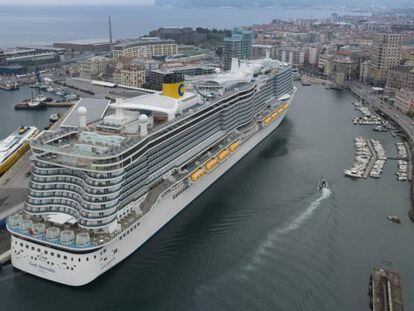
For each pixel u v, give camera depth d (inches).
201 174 5467.5
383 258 4554.6
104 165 3983.8
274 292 4030.5
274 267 4370.1
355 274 4301.2
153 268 4333.2
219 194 5910.4
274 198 5816.9
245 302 3905.0
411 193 6023.6
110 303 3892.7
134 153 4276.6
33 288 4005.9
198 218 5265.8
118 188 4097.0
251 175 6594.5
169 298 3956.7
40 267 4033.0
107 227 4033.0
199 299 3941.9
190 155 5526.6
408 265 4453.7
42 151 4244.6
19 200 5472.4
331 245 4756.4
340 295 4020.7
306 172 6781.5
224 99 6338.6
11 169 6633.9
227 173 6648.6
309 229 5054.1
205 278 4212.6
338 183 6402.6
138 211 4441.4
